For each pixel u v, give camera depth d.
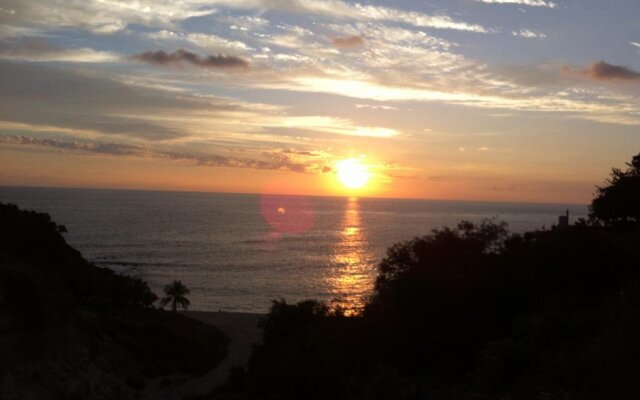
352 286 127.56
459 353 19.06
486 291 21.38
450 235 24.22
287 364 18.95
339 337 22.38
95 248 183.12
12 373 22.50
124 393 29.56
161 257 168.75
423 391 12.09
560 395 10.65
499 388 12.34
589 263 21.23
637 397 9.78
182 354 47.84
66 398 24.28
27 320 24.70
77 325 32.38
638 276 20.58
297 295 115.12
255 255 180.62
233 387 27.55
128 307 61.16
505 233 25.22
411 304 21.59
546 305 19.06
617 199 34.62
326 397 16.56
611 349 11.84
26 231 47.69
